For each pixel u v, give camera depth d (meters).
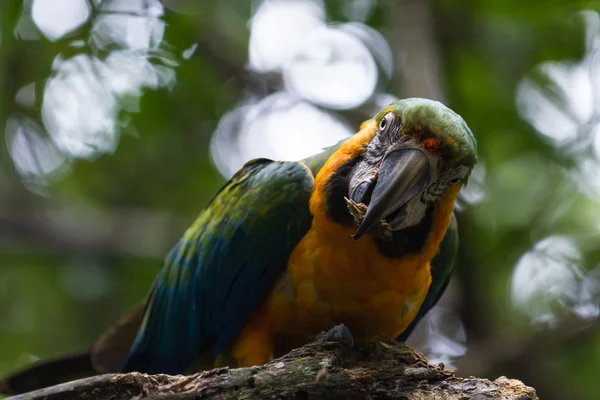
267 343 8.34
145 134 13.90
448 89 13.69
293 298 8.00
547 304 13.30
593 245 13.23
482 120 13.91
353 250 7.59
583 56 13.95
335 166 7.80
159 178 14.84
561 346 12.98
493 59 14.21
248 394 6.27
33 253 15.27
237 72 14.19
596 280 13.18
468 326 13.18
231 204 8.81
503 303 13.42
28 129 13.26
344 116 14.23
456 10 14.37
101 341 9.30
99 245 15.05
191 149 14.45
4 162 14.28
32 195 15.23
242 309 8.46
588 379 13.46
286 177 8.37
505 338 13.05
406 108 7.48
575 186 13.59
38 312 15.04
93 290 14.84
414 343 12.76
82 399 6.20
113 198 15.38
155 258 14.99
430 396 6.48
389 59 14.56
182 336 9.31
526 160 13.72
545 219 13.34
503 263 13.30
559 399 13.12
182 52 13.21
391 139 7.49
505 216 13.23
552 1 13.87
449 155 7.28
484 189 13.42
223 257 8.70
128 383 6.23
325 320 7.96
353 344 7.06
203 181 14.88
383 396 6.52
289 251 8.21
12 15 12.09
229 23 14.41
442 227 7.70
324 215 7.71
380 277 7.67
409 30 13.66
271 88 14.38
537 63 14.12
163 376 6.33
